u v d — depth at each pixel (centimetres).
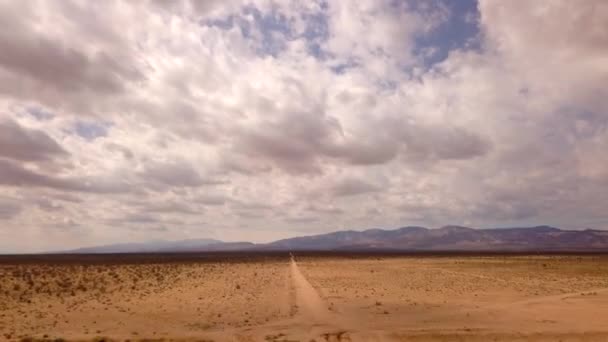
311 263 8475
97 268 5966
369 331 2094
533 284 4116
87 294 3216
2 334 1961
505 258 10500
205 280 4466
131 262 8050
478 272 5684
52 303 2770
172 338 1944
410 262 8700
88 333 2006
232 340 1945
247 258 11456
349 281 4412
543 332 2084
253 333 2045
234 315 2458
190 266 7056
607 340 2017
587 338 2038
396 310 2620
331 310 2609
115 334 1997
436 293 3434
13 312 2444
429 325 2212
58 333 1998
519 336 2039
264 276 5025
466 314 2497
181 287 3784
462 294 3375
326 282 4297
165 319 2338
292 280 4500
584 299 3080
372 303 2881
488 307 2736
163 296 3177
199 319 2347
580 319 2362
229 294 3322
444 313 2528
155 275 5003
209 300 2995
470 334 2053
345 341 1959
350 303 2878
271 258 11569
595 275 5150
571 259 9675
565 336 2053
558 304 2858
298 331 2086
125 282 4122
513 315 2470
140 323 2236
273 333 2047
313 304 2825
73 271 5269
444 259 10206
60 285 3697
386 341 1970
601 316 2439
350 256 13438
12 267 5928
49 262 7750
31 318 2298
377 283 4212
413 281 4441
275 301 2961
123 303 2822
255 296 3212
